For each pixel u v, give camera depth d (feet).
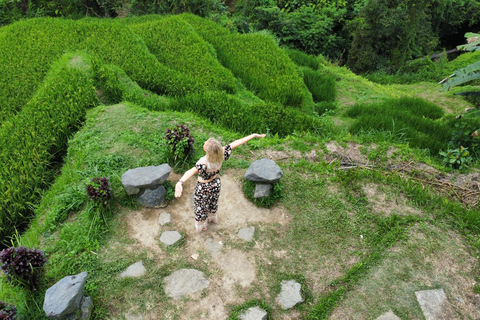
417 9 54.08
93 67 27.12
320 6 64.59
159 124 21.38
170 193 16.29
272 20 59.62
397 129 23.22
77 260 13.30
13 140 20.26
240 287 12.76
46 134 20.68
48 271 13.06
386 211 16.08
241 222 15.46
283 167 18.62
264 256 13.96
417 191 16.89
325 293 12.71
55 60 30.45
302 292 12.68
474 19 69.05
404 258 13.74
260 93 33.09
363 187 17.44
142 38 37.29
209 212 14.65
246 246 14.30
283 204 16.43
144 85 28.45
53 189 17.42
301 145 20.74
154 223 15.11
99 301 12.11
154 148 19.20
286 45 61.52
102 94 25.79
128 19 53.42
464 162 19.86
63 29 36.65
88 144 19.34
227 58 37.68
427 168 19.61
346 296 12.43
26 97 26.66
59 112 22.30
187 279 12.90
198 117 23.04
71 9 64.13
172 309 12.01
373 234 14.93
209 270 13.29
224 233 14.85
